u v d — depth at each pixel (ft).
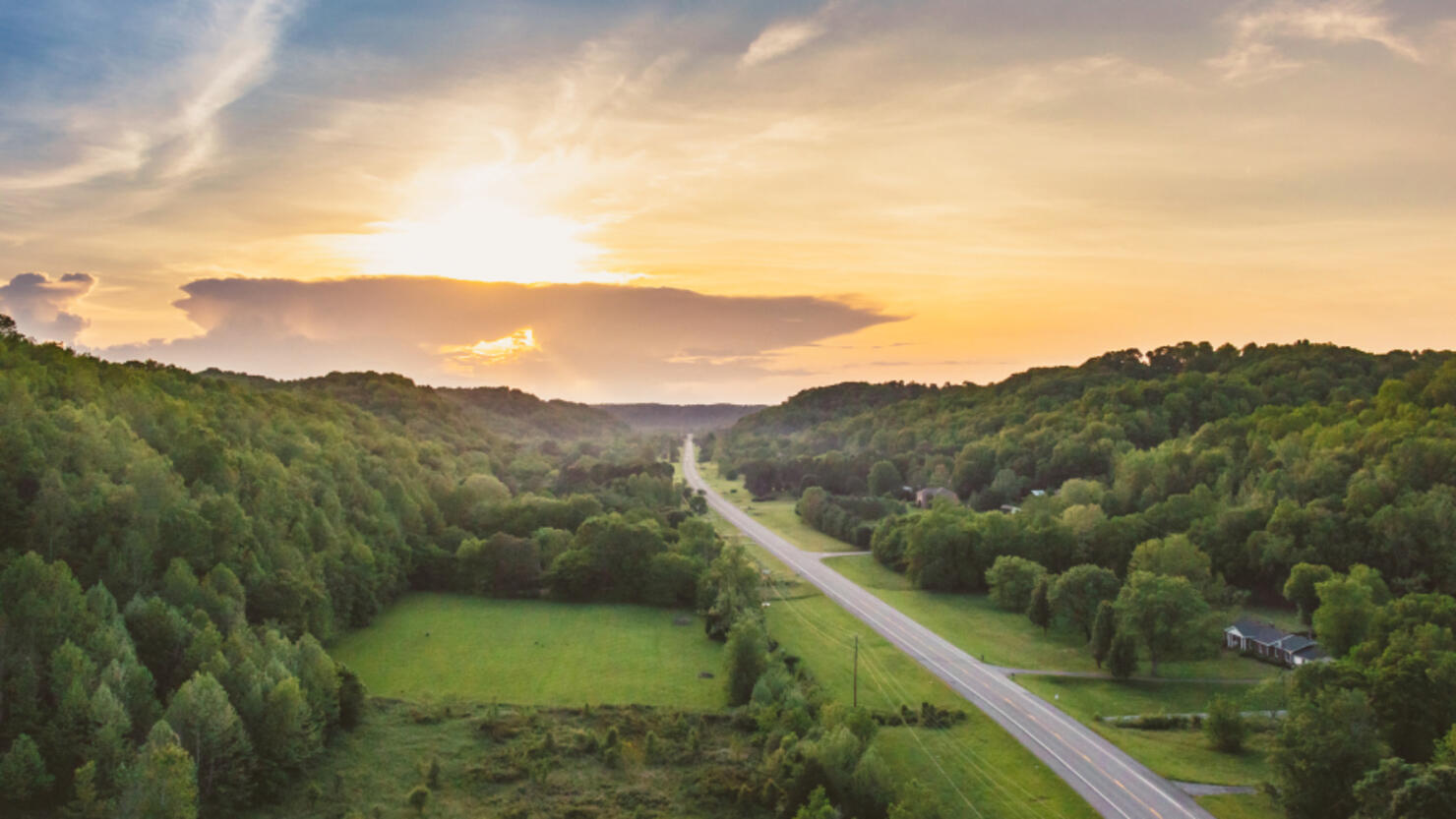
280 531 365.40
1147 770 256.11
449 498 559.79
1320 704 238.68
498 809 244.22
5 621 230.89
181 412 440.04
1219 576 423.23
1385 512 433.07
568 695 322.14
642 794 254.68
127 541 286.87
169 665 257.75
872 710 303.48
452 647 376.27
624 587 460.55
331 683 275.39
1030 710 304.71
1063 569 488.44
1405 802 196.24
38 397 378.32
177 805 197.16
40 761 209.26
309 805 241.35
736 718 300.61
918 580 489.67
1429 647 272.10
